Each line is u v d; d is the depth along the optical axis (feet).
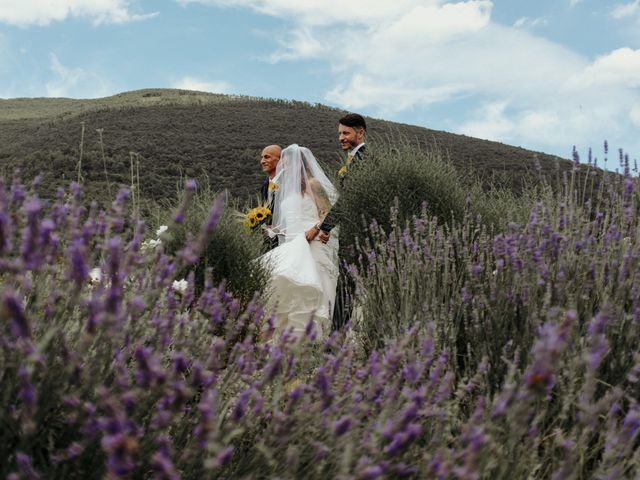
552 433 5.64
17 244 4.69
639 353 5.88
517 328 7.80
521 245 8.24
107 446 3.15
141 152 142.41
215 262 14.83
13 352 4.43
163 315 6.06
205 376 5.04
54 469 4.20
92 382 4.49
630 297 7.18
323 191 17.61
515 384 4.49
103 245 4.85
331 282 16.30
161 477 3.38
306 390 5.02
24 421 4.13
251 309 6.77
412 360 5.29
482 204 17.24
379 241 15.58
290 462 4.47
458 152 145.59
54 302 4.76
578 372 6.11
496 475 4.80
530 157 142.10
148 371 3.85
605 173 9.55
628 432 4.48
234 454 5.43
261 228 18.70
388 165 16.60
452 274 9.59
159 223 15.55
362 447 4.51
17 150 167.73
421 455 5.16
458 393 5.34
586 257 8.00
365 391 5.24
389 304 9.66
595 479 4.88
